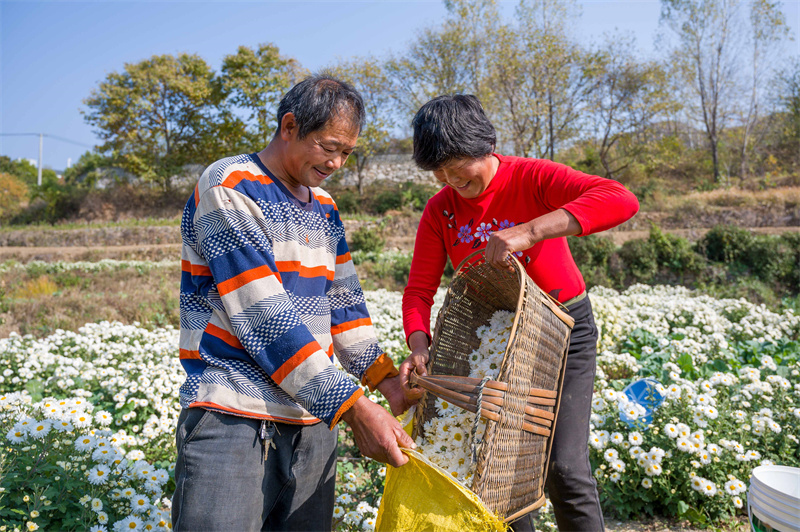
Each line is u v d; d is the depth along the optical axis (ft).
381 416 5.05
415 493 5.16
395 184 112.68
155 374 13.19
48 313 31.04
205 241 5.29
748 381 14.06
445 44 98.58
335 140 5.46
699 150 114.21
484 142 6.31
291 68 113.50
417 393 6.31
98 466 7.49
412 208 93.97
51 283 48.88
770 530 7.04
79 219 108.06
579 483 6.47
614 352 18.17
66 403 8.82
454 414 6.41
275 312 5.09
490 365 6.82
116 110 109.29
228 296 5.16
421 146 6.27
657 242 53.93
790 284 49.60
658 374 14.24
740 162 105.81
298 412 5.57
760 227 69.51
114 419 11.98
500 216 6.97
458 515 4.90
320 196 6.32
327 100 5.35
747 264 52.49
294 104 5.42
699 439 9.83
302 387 5.03
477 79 96.43
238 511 5.09
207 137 110.63
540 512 8.96
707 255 54.95
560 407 6.71
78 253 77.92
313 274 5.89
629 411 10.39
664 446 10.30
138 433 11.28
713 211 72.95
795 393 12.42
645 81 93.66
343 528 8.50
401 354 16.99
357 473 10.62
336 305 6.59
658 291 36.32
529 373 5.59
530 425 5.64
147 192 113.91
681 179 108.47
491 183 6.90
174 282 52.24
